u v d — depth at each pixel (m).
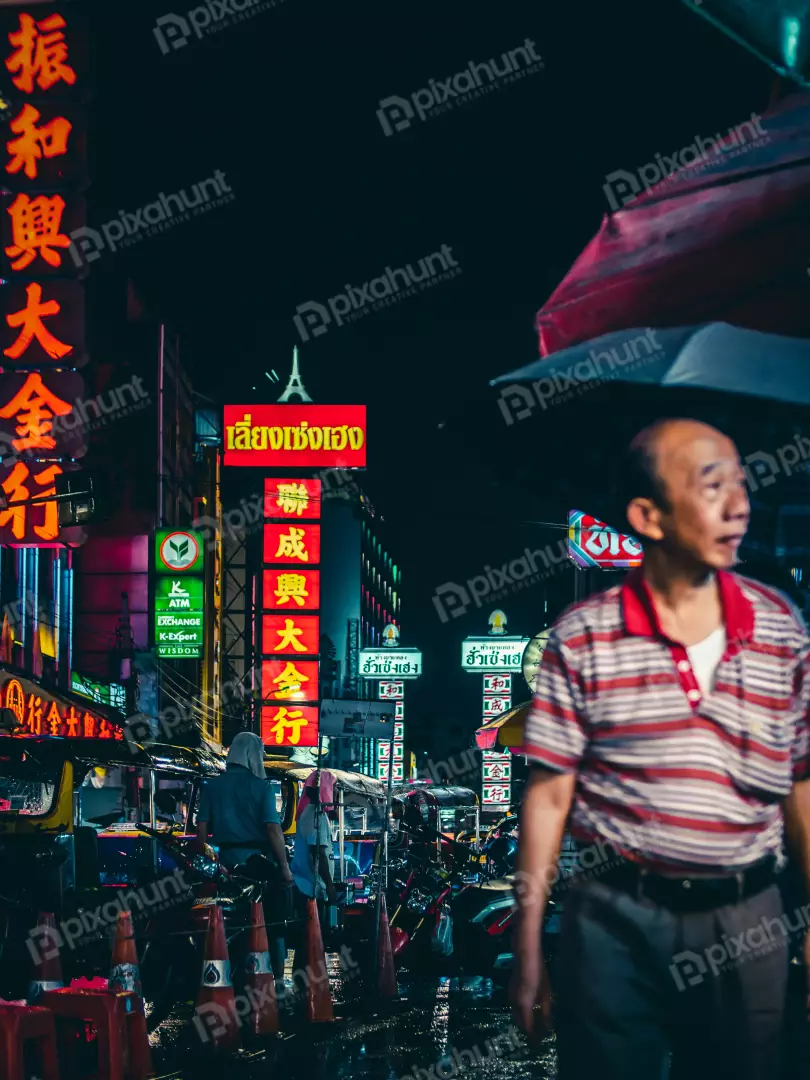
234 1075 7.81
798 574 7.73
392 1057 8.48
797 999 5.49
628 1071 2.88
